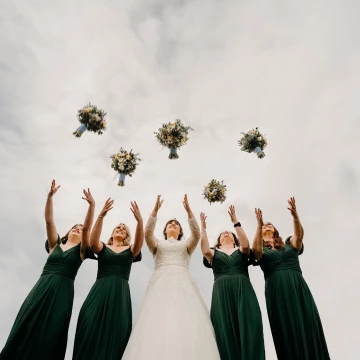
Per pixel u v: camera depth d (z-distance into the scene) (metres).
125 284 5.87
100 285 5.69
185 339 4.78
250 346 4.99
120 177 7.77
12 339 4.91
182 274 6.02
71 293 5.65
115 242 6.66
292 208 6.39
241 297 5.58
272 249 6.27
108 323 5.23
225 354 5.08
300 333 5.18
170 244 6.61
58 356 5.09
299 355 5.06
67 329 5.34
